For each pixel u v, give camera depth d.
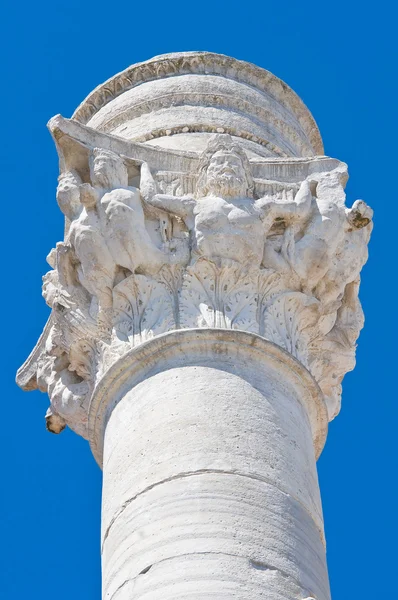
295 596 22.00
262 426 23.89
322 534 23.81
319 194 27.52
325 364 27.52
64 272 26.94
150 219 26.56
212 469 23.06
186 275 25.86
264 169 27.73
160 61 30.45
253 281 26.05
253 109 30.25
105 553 23.33
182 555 22.06
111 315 26.22
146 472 23.30
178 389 24.20
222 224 26.03
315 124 31.52
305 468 24.09
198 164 27.33
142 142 29.33
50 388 28.03
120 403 24.78
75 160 27.56
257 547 22.27
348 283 27.75
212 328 24.88
